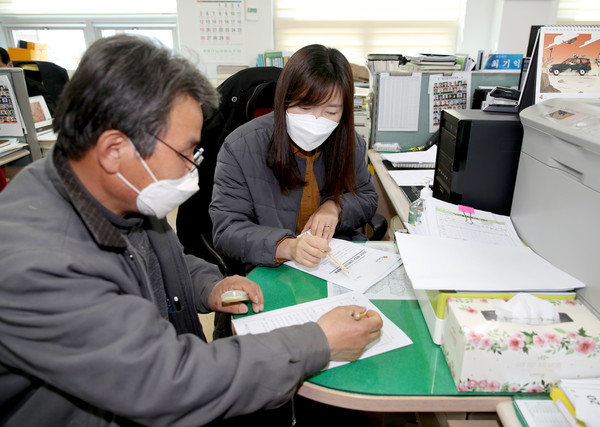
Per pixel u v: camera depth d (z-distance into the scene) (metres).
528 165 1.08
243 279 1.02
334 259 1.10
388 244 1.24
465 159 1.20
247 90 1.60
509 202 1.23
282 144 1.27
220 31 3.85
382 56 2.64
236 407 0.68
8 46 4.20
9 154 2.51
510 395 0.72
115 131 0.62
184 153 0.69
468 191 1.24
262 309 0.94
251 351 0.69
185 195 0.74
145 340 0.62
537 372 0.70
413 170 1.86
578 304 0.78
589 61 1.17
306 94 1.16
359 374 0.76
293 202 1.38
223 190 1.35
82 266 0.61
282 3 3.89
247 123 1.41
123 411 0.62
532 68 1.20
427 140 2.28
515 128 1.17
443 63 2.32
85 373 0.59
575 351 0.69
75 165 0.68
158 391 0.61
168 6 4.05
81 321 0.59
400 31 3.96
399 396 0.72
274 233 1.17
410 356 0.80
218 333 1.25
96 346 0.60
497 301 0.78
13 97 2.56
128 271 0.75
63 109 0.63
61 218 0.66
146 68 0.62
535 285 0.83
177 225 1.66
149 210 0.73
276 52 3.68
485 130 1.17
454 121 1.23
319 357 0.73
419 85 2.19
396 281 1.05
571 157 0.88
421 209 1.19
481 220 1.15
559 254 0.92
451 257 0.93
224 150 1.37
